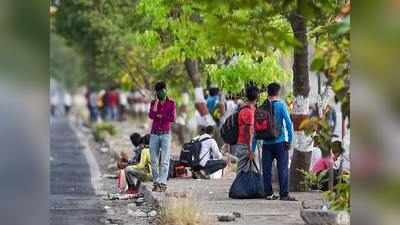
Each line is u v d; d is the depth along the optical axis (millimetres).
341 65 17969
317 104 31781
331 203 23938
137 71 61969
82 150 63938
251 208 29891
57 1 64500
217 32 18281
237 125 32469
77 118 119188
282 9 18094
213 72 40312
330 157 25609
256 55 21141
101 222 29359
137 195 35625
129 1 57875
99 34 63219
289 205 30484
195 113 54062
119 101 101000
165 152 34406
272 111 31375
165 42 46844
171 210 27422
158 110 34219
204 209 28953
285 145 31391
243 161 32375
